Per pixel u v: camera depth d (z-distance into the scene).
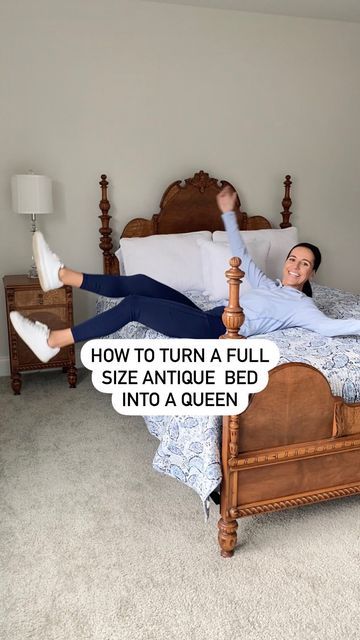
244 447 1.85
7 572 1.80
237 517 1.87
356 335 2.47
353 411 1.96
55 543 1.96
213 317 2.35
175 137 3.84
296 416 1.89
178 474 2.01
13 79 3.43
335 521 2.12
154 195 3.88
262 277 2.81
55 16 3.43
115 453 2.65
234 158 4.01
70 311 3.44
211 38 3.77
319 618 1.63
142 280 2.52
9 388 3.52
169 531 2.04
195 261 3.60
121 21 3.56
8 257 3.65
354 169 4.35
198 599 1.70
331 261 4.46
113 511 2.16
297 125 4.11
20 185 3.29
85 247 3.80
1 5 3.32
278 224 4.25
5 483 2.36
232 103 3.92
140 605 1.67
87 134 3.64
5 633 1.56
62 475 2.43
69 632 1.57
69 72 3.53
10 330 3.33
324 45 4.04
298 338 2.41
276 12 3.83
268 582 1.78
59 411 3.15
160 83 3.72
